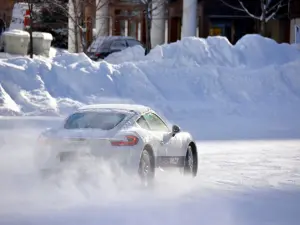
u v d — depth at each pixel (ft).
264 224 84.17
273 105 240.32
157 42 397.19
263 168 132.87
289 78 253.85
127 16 418.92
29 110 208.54
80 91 224.74
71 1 326.44
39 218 85.15
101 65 236.63
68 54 240.12
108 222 83.05
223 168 132.57
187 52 265.75
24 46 296.51
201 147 163.53
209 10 420.77
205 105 234.17
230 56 266.36
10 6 394.52
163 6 396.57
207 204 97.14
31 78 219.82
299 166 135.95
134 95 231.50
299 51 277.64
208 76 247.70
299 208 95.25
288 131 198.70
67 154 102.78
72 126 108.06
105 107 111.45
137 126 107.76
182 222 83.97
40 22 377.91
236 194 105.70
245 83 247.91
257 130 199.41
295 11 384.06
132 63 244.42
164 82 241.96
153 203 96.63
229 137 183.11
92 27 388.37
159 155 110.83
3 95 208.74
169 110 226.79
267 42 274.98
